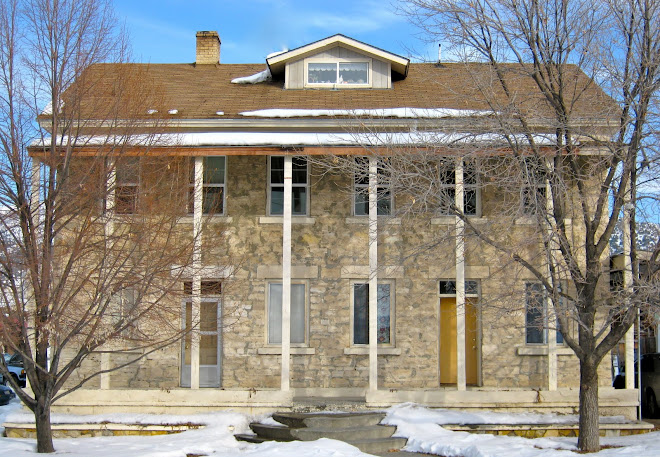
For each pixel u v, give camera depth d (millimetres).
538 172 14039
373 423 15570
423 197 13195
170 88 20141
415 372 17875
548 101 13773
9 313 12984
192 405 16547
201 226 15523
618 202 13219
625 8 13211
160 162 14445
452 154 13594
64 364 17547
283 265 16750
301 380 17938
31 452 13172
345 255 18188
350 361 17922
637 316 14562
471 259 18062
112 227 14641
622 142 13094
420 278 18078
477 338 18094
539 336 18062
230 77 21484
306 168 18500
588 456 12344
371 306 16672
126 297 14836
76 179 13219
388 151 14562
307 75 20328
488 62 13961
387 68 20266
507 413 16406
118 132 13992
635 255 13484
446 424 15500
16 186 13125
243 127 17641
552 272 13242
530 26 13492
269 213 18375
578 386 17734
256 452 13180
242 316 18016
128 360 17781
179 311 14945
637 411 17062
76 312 14008
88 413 16594
